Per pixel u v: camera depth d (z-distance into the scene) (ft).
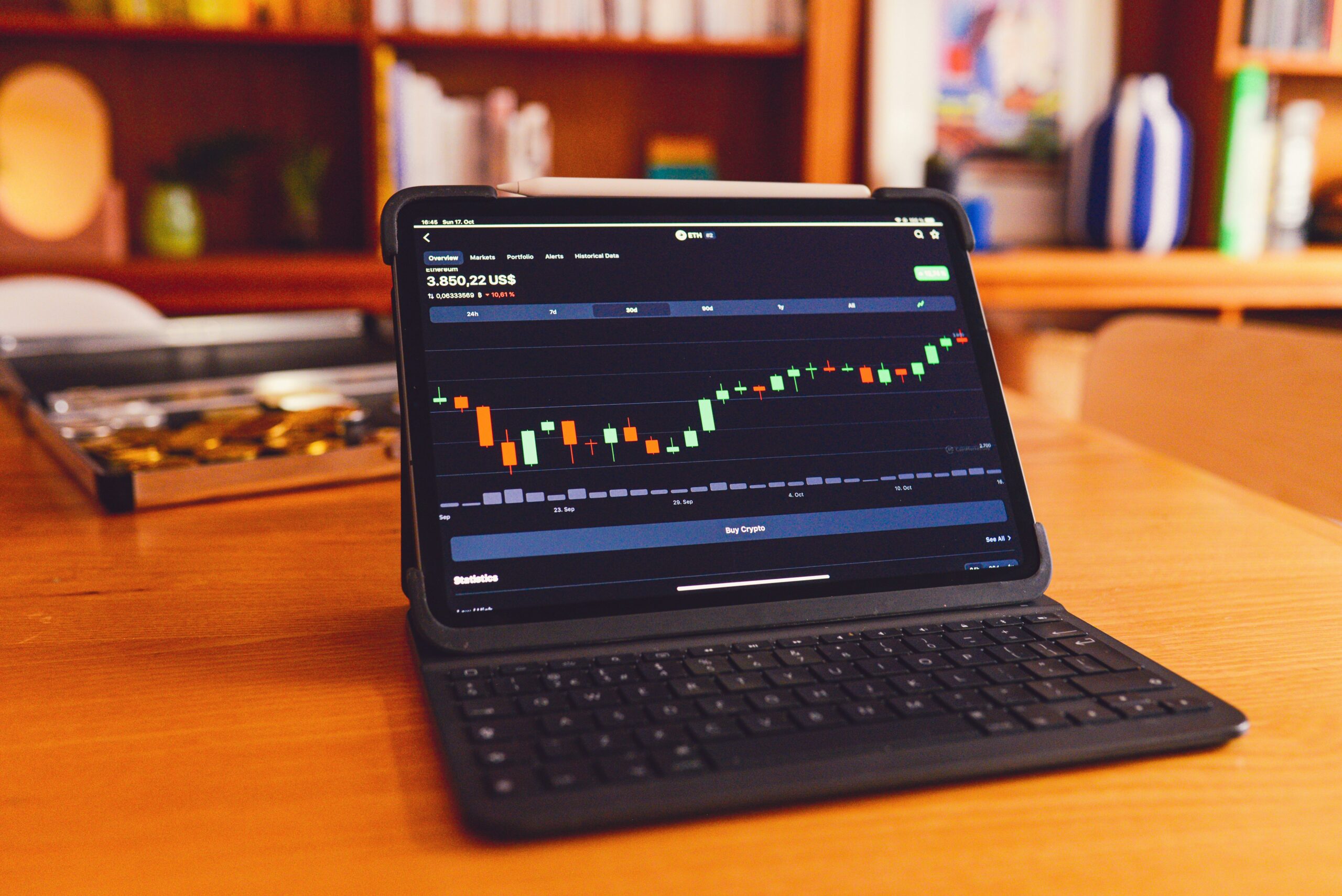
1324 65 9.04
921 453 2.02
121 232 8.16
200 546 2.33
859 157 8.89
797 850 1.22
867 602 1.82
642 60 9.07
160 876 1.16
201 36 7.94
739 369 2.00
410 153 8.02
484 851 1.22
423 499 1.76
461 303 1.90
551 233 2.00
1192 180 9.28
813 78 8.48
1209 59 9.03
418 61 8.77
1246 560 2.26
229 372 3.64
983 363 2.14
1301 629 1.89
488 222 1.97
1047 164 9.51
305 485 2.76
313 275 7.54
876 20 8.59
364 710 1.57
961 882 1.17
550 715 1.44
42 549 2.29
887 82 9.00
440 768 1.40
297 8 7.97
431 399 1.83
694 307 2.03
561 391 1.90
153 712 1.56
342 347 4.16
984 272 8.23
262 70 8.56
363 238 8.81
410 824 1.27
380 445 2.84
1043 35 9.32
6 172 8.04
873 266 2.16
